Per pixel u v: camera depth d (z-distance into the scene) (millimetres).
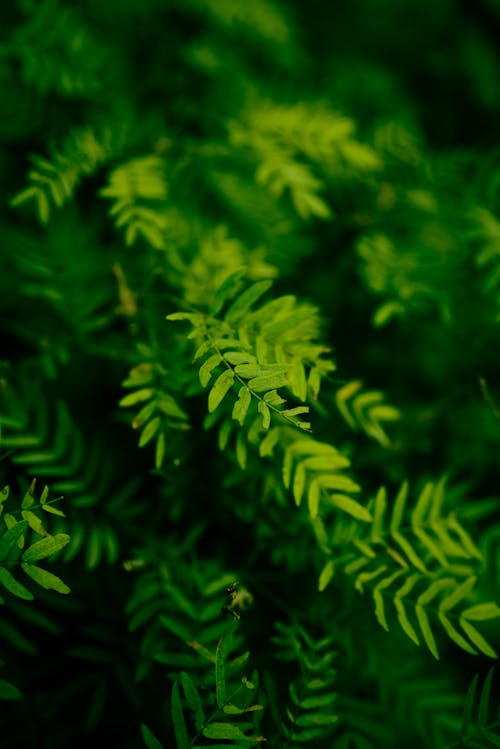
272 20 892
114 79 751
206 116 784
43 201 588
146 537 606
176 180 691
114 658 597
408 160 778
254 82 826
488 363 773
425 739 610
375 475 683
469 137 1127
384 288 666
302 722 541
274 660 610
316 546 601
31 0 707
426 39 1216
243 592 573
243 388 501
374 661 622
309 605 612
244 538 625
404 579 600
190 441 611
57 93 712
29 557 502
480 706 539
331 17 1212
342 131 685
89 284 646
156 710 598
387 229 770
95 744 592
